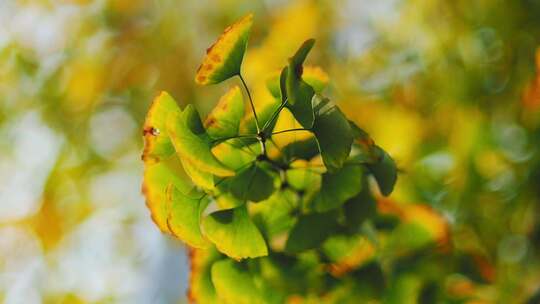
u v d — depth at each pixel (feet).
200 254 2.78
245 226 2.62
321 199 2.71
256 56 5.13
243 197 2.62
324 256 2.86
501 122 5.03
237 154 2.62
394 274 3.08
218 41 2.49
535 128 4.90
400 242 3.09
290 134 2.66
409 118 4.83
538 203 4.75
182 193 2.56
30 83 6.45
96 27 6.52
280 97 2.58
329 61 5.43
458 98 5.10
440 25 5.36
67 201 6.46
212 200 2.62
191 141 2.47
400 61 5.33
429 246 3.09
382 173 2.71
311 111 2.50
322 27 5.59
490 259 4.27
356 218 2.81
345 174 2.70
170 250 6.18
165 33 6.44
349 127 2.53
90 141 6.50
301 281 2.82
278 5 5.83
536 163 4.85
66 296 6.30
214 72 2.52
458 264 3.20
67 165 6.47
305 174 2.71
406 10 5.49
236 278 2.76
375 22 5.60
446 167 4.79
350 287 2.89
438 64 5.25
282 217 2.77
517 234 4.68
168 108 2.52
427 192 4.39
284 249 2.77
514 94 5.04
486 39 5.25
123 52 6.46
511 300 4.32
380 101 5.07
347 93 5.15
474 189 4.69
